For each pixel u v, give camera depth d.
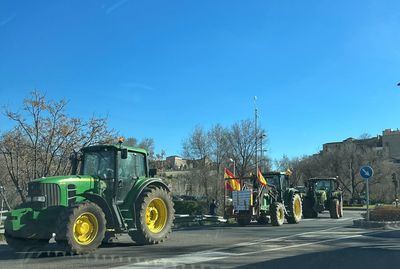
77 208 12.37
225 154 54.75
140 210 14.51
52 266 10.55
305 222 26.23
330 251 12.98
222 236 17.44
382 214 23.08
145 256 12.04
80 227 12.48
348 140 102.19
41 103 26.64
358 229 20.59
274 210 23.16
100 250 13.30
